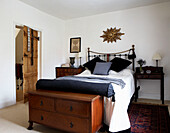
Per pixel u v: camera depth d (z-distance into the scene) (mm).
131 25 4191
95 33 4723
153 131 2082
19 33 5461
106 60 4551
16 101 3781
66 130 1908
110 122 1936
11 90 3379
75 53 5105
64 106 1908
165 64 3840
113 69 3879
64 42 5312
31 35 4000
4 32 3215
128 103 2596
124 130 2012
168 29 3791
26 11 3779
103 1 3645
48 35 4582
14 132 2084
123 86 2391
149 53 4000
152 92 4008
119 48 4363
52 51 4762
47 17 4535
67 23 5234
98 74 3781
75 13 4523
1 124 2355
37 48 4320
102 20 4594
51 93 2016
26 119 2564
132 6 4012
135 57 4012
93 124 1771
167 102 3631
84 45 4926
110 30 4465
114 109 1974
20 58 5484
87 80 2592
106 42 4551
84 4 3826
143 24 4051
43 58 4406
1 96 3172
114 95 2033
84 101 1768
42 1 3613
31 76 4062
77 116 1821
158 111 2943
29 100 2207
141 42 4086
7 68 3289
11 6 3365
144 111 2951
